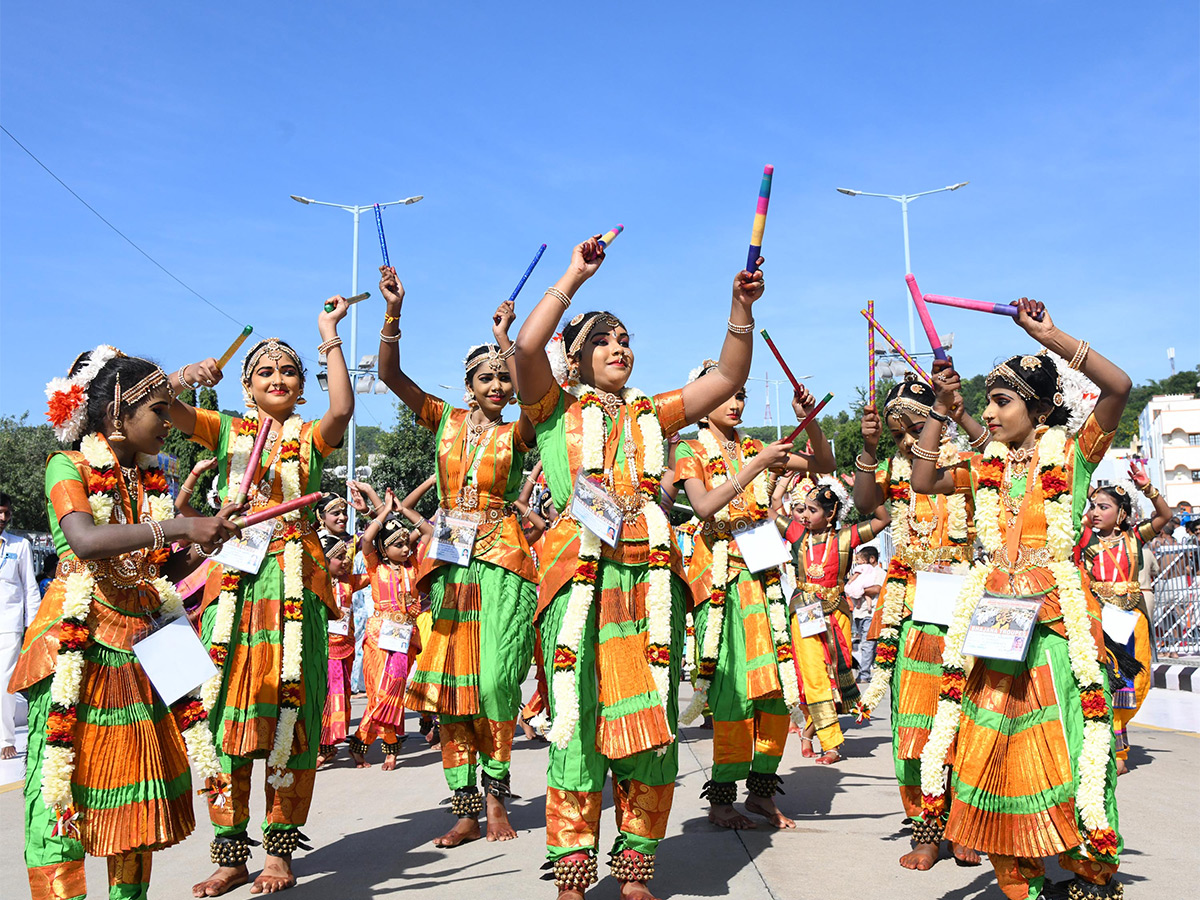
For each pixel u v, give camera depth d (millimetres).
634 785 3926
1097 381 3594
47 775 3238
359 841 5277
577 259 3832
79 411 3602
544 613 4102
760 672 5176
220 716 4492
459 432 5719
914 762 4766
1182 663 12805
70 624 3361
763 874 4352
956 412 4594
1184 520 14719
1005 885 3662
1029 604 3658
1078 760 3482
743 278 3969
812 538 7953
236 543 4660
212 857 4453
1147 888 4055
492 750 5305
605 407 4176
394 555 8297
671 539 4148
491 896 4176
